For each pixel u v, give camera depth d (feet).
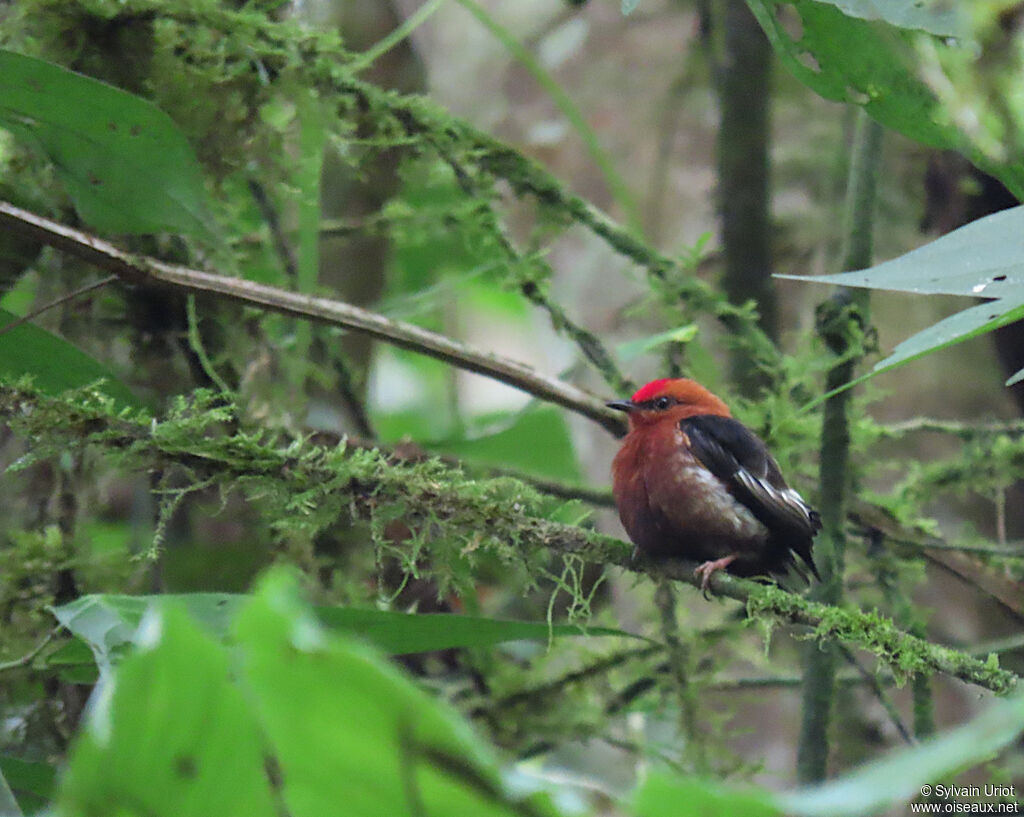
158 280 21.89
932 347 15.19
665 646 30.71
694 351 32.45
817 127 43.75
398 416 49.75
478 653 32.73
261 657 8.12
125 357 30.25
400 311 37.45
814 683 25.54
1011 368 30.91
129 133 21.76
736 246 35.32
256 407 27.76
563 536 21.30
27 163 26.48
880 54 18.94
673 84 45.91
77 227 26.63
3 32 25.61
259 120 26.91
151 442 20.04
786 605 20.90
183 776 8.68
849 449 27.63
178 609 8.21
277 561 28.43
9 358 23.21
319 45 26.76
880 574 30.91
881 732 35.58
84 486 27.09
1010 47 18.47
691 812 7.89
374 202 40.29
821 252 42.29
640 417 27.48
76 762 8.32
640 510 26.63
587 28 50.21
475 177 29.58
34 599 26.05
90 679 21.65
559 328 30.30
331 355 32.35
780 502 26.25
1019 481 38.14
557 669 33.96
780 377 31.12
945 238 16.25
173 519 32.45
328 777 8.77
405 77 39.14
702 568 24.13
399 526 27.07
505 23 52.44
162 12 25.45
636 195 47.01
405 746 8.43
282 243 31.37
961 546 30.45
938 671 19.63
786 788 36.35
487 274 42.14
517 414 36.19
